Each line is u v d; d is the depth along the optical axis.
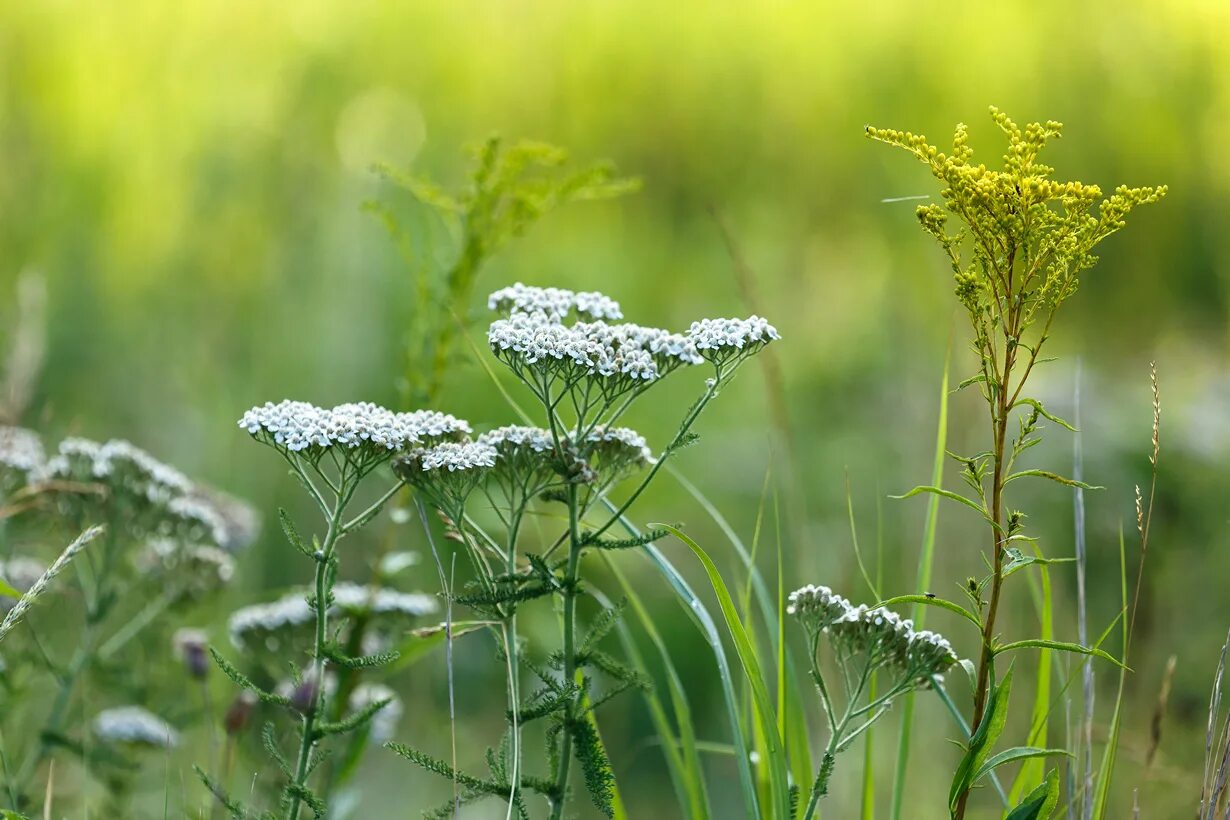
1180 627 7.07
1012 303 3.38
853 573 6.91
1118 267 12.16
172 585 5.53
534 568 3.63
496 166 5.89
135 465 5.33
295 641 5.26
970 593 3.45
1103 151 13.50
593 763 3.60
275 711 5.23
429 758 3.64
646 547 4.10
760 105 15.26
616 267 13.93
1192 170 12.95
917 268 12.02
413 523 8.09
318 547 3.76
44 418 6.14
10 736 5.32
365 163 12.70
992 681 3.58
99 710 5.98
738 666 7.91
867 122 14.92
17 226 11.04
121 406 9.38
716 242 14.28
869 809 4.18
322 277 10.87
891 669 3.84
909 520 7.57
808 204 14.16
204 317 10.55
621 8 16.44
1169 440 8.51
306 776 3.73
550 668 3.75
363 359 10.12
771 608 4.43
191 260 11.41
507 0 16.47
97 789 5.76
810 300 12.83
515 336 3.56
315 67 14.53
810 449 9.95
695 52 15.78
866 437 9.72
